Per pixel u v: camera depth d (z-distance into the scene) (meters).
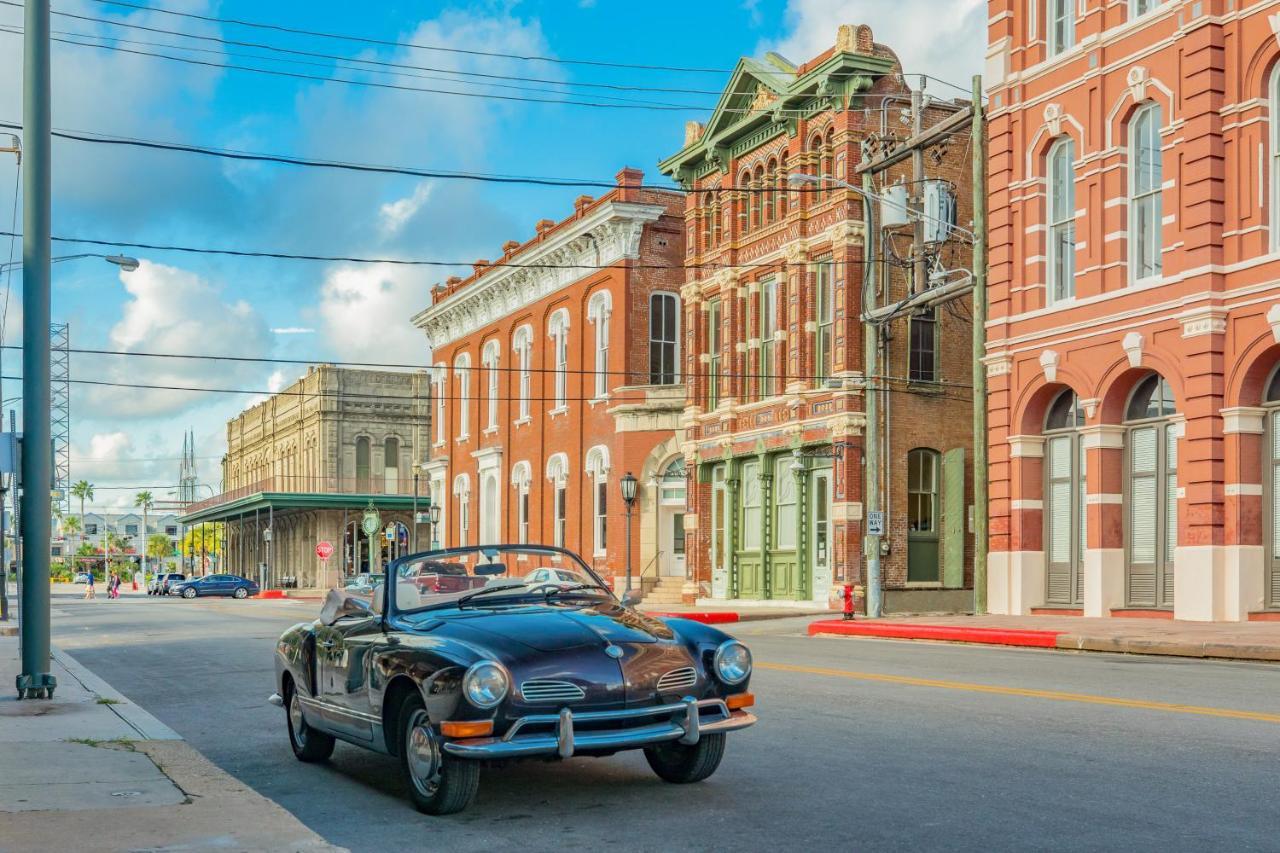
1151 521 23.88
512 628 7.63
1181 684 13.20
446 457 55.03
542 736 7.04
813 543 32.41
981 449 26.88
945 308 31.58
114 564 139.62
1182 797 7.32
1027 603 26.06
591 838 6.78
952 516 30.94
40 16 13.28
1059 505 25.95
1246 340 21.47
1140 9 23.92
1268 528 21.64
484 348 52.00
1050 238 25.97
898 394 30.88
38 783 8.16
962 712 11.13
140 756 9.31
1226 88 21.98
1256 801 7.18
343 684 8.46
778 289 33.59
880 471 30.44
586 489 42.56
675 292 41.22
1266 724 10.04
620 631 7.66
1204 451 21.91
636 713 7.27
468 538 52.97
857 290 30.92
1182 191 22.55
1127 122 24.05
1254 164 21.50
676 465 39.72
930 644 21.08
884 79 31.28
